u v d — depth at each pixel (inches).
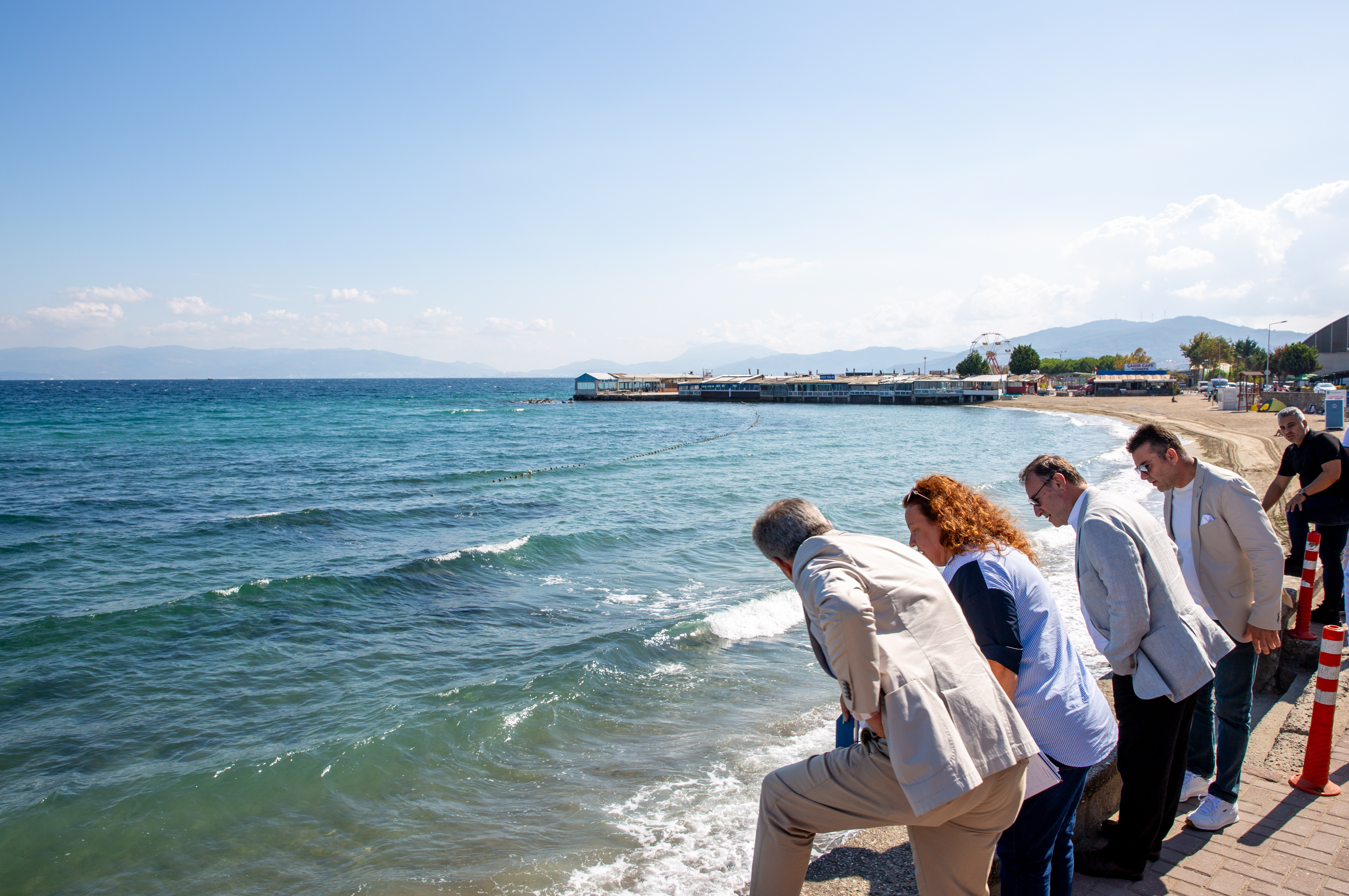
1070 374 5073.8
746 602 411.8
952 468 1123.9
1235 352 5452.8
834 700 288.7
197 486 1016.9
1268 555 135.4
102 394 5157.5
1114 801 152.2
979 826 90.7
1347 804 149.9
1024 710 104.2
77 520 752.3
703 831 195.6
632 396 4490.7
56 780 238.5
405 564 514.9
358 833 205.6
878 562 93.7
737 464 1226.0
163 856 198.4
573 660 336.5
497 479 1084.5
